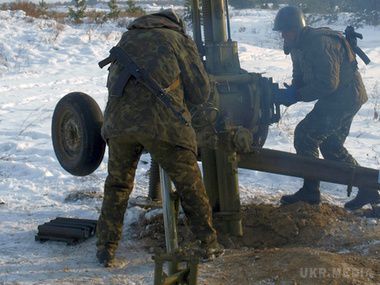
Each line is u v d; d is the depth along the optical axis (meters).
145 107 4.14
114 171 4.46
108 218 4.50
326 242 4.89
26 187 6.62
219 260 4.48
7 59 16.53
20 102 11.89
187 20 22.25
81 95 4.93
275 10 35.47
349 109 5.66
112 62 4.34
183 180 4.29
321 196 6.29
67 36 19.39
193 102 4.40
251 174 7.06
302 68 5.51
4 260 4.60
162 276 3.56
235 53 5.12
